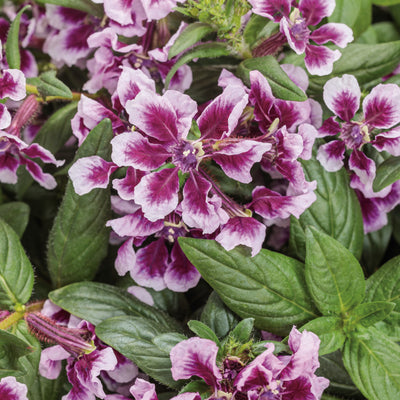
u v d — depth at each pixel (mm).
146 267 327
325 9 318
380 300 323
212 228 302
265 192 313
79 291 325
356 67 329
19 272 325
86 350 313
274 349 300
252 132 321
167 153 304
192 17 323
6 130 318
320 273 312
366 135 317
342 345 320
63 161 326
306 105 315
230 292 313
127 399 319
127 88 306
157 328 314
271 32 327
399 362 315
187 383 307
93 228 325
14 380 302
